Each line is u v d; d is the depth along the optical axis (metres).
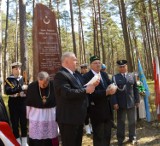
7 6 27.30
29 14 28.30
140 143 6.95
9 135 4.17
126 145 6.83
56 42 8.15
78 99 4.38
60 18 31.39
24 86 6.64
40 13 7.98
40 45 7.92
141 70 8.91
